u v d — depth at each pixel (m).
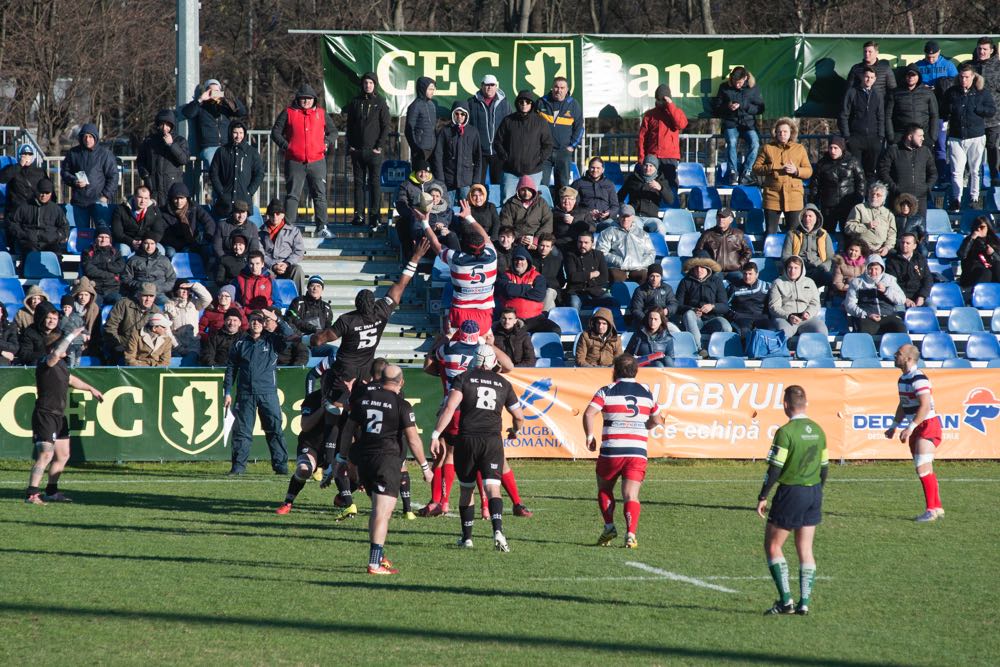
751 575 38.44
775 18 157.50
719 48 92.50
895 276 76.88
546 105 85.88
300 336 65.38
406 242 79.00
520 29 145.38
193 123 83.19
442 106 90.75
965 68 87.88
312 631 30.31
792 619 32.91
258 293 70.69
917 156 82.06
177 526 45.22
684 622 32.19
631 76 92.25
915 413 50.16
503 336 65.56
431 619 31.77
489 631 30.67
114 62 156.62
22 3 146.75
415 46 90.31
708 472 62.91
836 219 83.31
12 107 146.25
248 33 170.12
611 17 176.50
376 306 47.12
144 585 35.06
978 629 32.09
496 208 81.31
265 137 101.12
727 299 75.25
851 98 85.12
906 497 55.66
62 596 33.53
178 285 68.94
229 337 64.81
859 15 153.75
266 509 49.72
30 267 77.75
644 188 84.06
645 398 42.97
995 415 67.06
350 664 27.58
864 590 36.66
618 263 77.94
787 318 72.88
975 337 74.06
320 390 48.16
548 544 43.22
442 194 78.06
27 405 61.81
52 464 51.03
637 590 35.94
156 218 76.94
